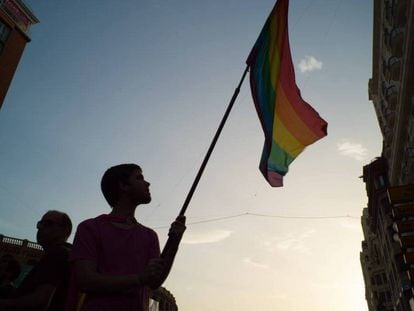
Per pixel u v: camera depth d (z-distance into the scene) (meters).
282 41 4.70
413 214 16.83
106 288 1.77
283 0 4.73
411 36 22.00
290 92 4.61
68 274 2.53
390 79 29.88
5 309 2.11
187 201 2.62
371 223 46.59
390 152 36.47
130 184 2.40
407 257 16.41
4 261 3.63
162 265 1.87
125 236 2.17
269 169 4.30
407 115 26.98
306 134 4.50
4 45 25.80
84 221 2.17
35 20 29.03
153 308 43.34
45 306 2.23
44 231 2.89
